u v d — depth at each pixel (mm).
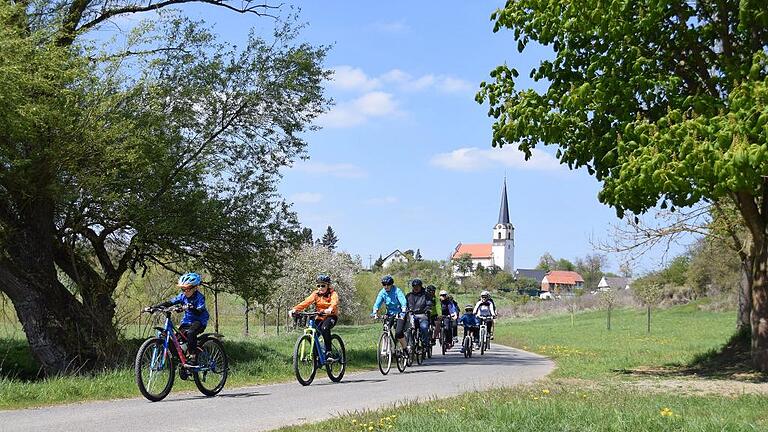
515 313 74562
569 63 15969
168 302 10969
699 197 13258
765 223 15320
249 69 18328
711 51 15453
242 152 18891
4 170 14727
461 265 144000
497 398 10078
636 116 14492
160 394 10648
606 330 44406
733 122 12367
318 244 56156
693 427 7488
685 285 62906
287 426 8016
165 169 16594
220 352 11695
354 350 23219
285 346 26078
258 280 19578
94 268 19031
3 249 15898
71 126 14281
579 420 7820
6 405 9836
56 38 14992
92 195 15953
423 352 19359
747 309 20891
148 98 15812
